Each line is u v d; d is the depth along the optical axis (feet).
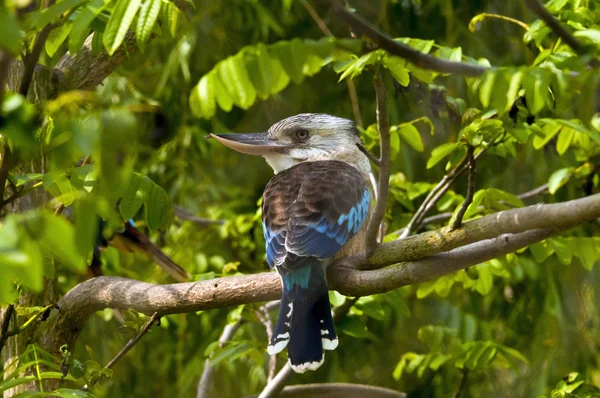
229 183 44.32
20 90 16.34
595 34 20.03
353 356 41.98
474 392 40.91
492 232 18.53
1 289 10.57
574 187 37.17
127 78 41.42
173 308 22.30
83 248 11.07
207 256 41.06
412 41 23.79
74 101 12.33
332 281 21.81
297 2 35.40
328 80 42.34
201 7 40.04
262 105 42.96
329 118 28.37
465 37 39.65
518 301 40.63
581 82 17.02
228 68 17.04
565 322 39.40
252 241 39.63
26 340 24.77
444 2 39.63
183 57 38.04
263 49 15.29
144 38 17.31
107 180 10.87
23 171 23.02
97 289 23.72
